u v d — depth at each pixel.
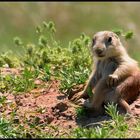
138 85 13.29
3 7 37.59
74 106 13.51
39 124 13.27
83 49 15.67
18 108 13.82
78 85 14.27
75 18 37.53
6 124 13.15
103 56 13.30
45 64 15.62
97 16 37.72
